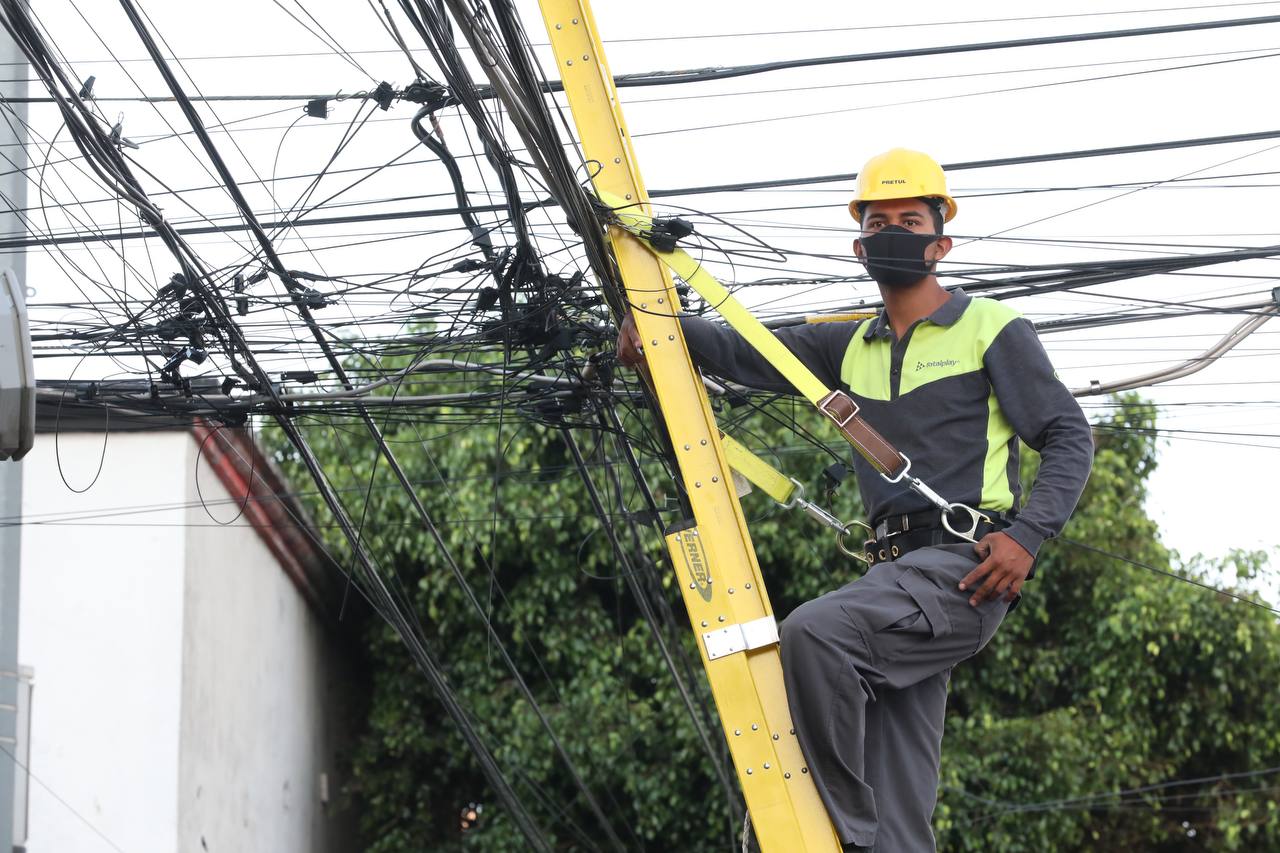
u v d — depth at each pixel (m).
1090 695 14.12
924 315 4.82
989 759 13.65
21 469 7.58
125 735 9.84
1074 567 14.41
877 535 4.76
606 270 5.19
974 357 4.70
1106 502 14.47
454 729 14.56
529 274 6.57
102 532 10.13
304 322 7.04
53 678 9.91
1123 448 15.39
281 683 13.06
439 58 5.38
